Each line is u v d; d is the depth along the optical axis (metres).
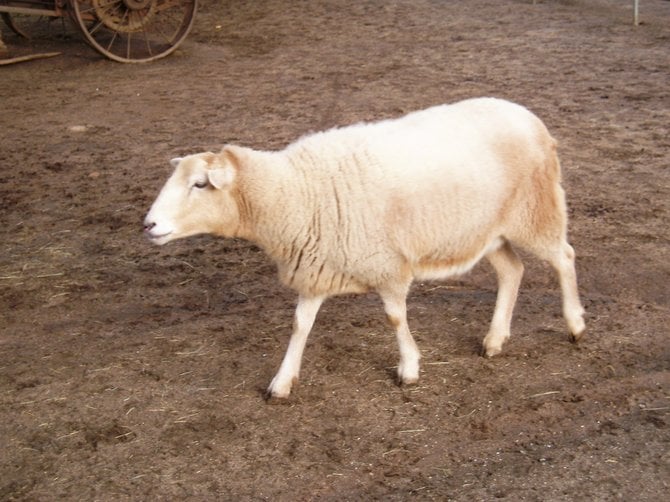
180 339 3.82
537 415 3.29
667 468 3.04
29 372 3.65
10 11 7.77
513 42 8.29
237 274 4.36
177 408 3.42
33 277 4.39
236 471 3.13
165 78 7.73
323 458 3.16
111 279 4.36
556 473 3.04
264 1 10.79
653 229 4.52
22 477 3.15
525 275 4.21
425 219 3.31
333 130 3.44
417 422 3.29
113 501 3.04
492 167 3.38
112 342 3.83
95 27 8.05
